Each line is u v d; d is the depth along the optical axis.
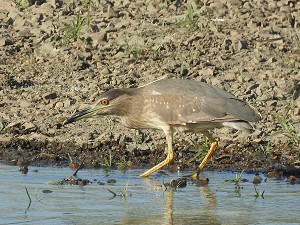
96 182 13.23
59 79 17.58
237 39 18.38
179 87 13.89
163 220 11.05
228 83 17.00
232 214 11.34
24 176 13.53
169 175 13.80
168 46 18.36
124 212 11.45
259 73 17.27
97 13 19.86
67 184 13.05
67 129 15.72
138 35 18.67
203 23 19.09
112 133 15.50
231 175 13.76
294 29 18.88
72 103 16.64
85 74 17.67
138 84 17.17
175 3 20.02
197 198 12.25
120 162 14.43
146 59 18.09
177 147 15.02
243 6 19.75
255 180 13.30
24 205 11.77
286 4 19.78
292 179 13.32
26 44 18.78
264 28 18.84
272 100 16.33
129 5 20.16
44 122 15.94
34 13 20.02
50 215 11.27
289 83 16.61
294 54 17.91
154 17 19.53
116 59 18.16
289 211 11.48
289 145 14.98
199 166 13.75
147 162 14.55
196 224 10.85
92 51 18.45
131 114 14.09
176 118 13.70
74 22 19.27
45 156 14.67
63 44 18.62
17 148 15.09
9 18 19.83
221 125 13.55
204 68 17.42
